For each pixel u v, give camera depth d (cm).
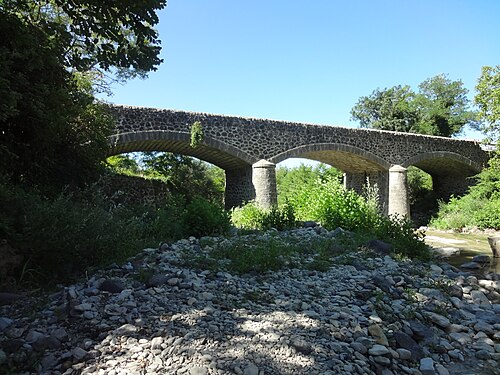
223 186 2827
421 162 2406
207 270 477
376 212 991
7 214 454
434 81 3419
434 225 1948
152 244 633
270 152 1778
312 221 982
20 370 265
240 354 278
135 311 343
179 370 253
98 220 498
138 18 576
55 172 804
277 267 520
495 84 1880
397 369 306
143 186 1827
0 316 348
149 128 1516
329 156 2162
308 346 295
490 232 1590
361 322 364
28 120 622
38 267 443
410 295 465
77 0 553
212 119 1655
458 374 318
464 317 433
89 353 275
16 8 632
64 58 666
